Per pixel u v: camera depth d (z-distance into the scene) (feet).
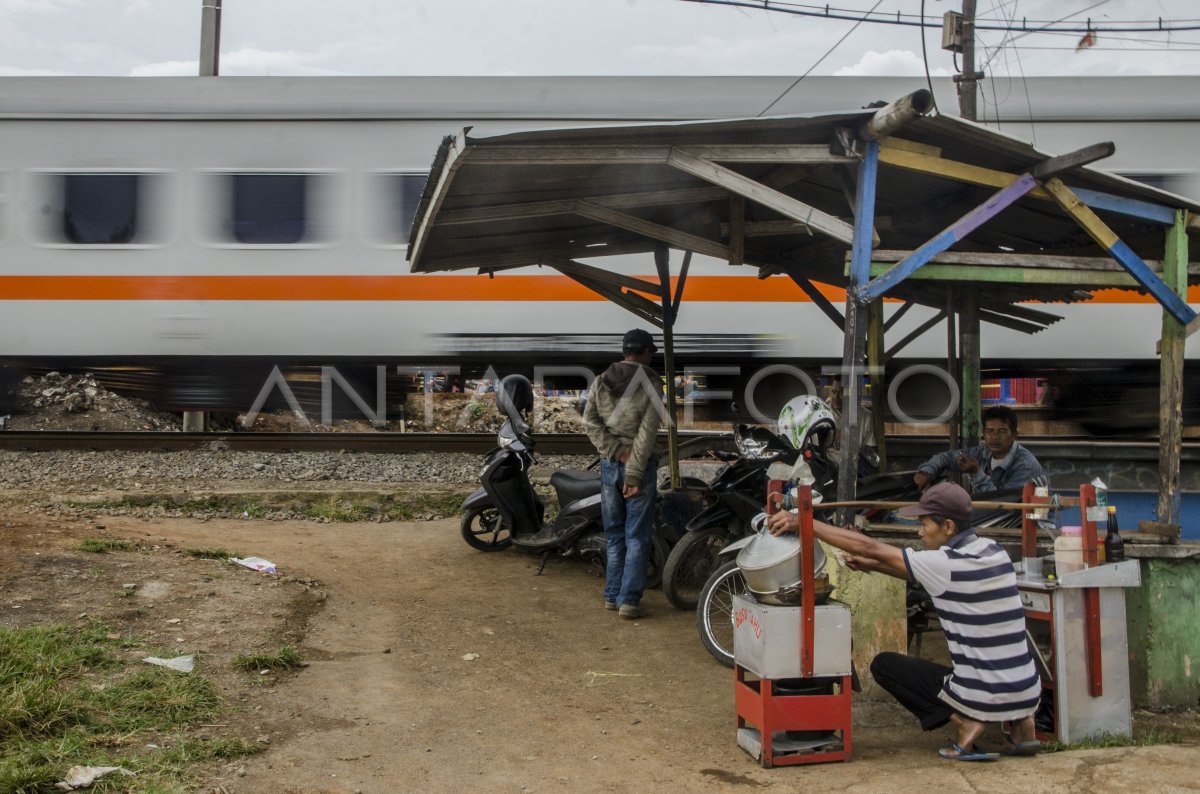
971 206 16.97
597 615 17.65
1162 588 13.39
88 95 32.73
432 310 33.06
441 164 12.92
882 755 11.39
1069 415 38.17
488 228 17.60
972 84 34.35
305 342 33.01
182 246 32.76
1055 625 11.76
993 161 13.93
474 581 19.79
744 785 10.32
